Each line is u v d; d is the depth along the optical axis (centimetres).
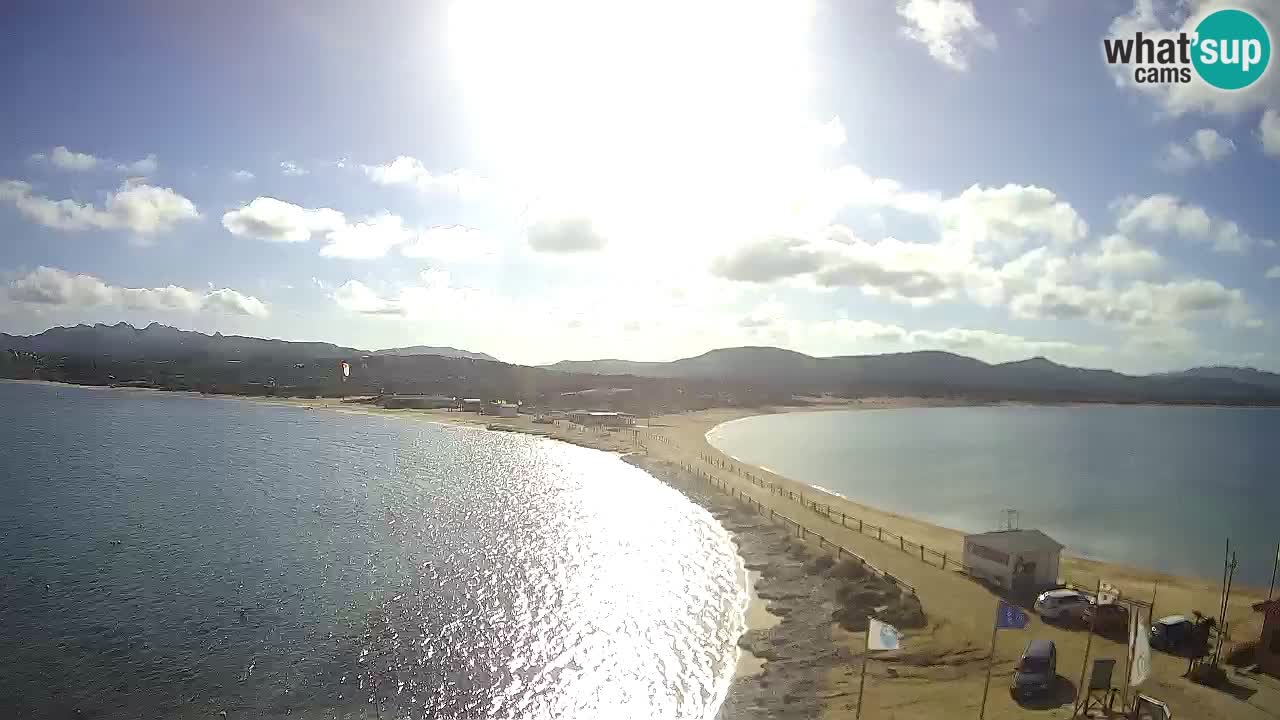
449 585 4838
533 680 3522
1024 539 4762
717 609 4444
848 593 4472
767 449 14512
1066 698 3077
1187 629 3638
